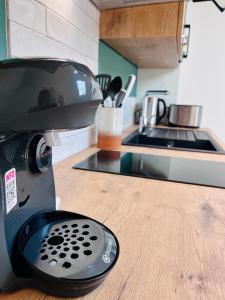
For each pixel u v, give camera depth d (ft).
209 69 7.02
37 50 2.04
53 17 2.25
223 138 7.32
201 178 2.25
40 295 0.89
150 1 3.11
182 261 1.11
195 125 5.98
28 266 0.89
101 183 2.04
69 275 0.84
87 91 0.74
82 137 3.19
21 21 1.81
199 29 6.83
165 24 3.20
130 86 3.42
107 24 3.42
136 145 3.65
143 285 0.96
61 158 2.67
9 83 0.68
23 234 0.98
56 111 0.69
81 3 2.82
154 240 1.26
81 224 1.14
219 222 1.47
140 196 1.81
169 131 5.37
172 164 2.67
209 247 1.22
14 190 0.94
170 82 6.56
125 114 5.57
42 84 0.67
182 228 1.39
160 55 4.79
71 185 1.98
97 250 0.97
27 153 1.03
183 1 3.10
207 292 0.94
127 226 1.39
